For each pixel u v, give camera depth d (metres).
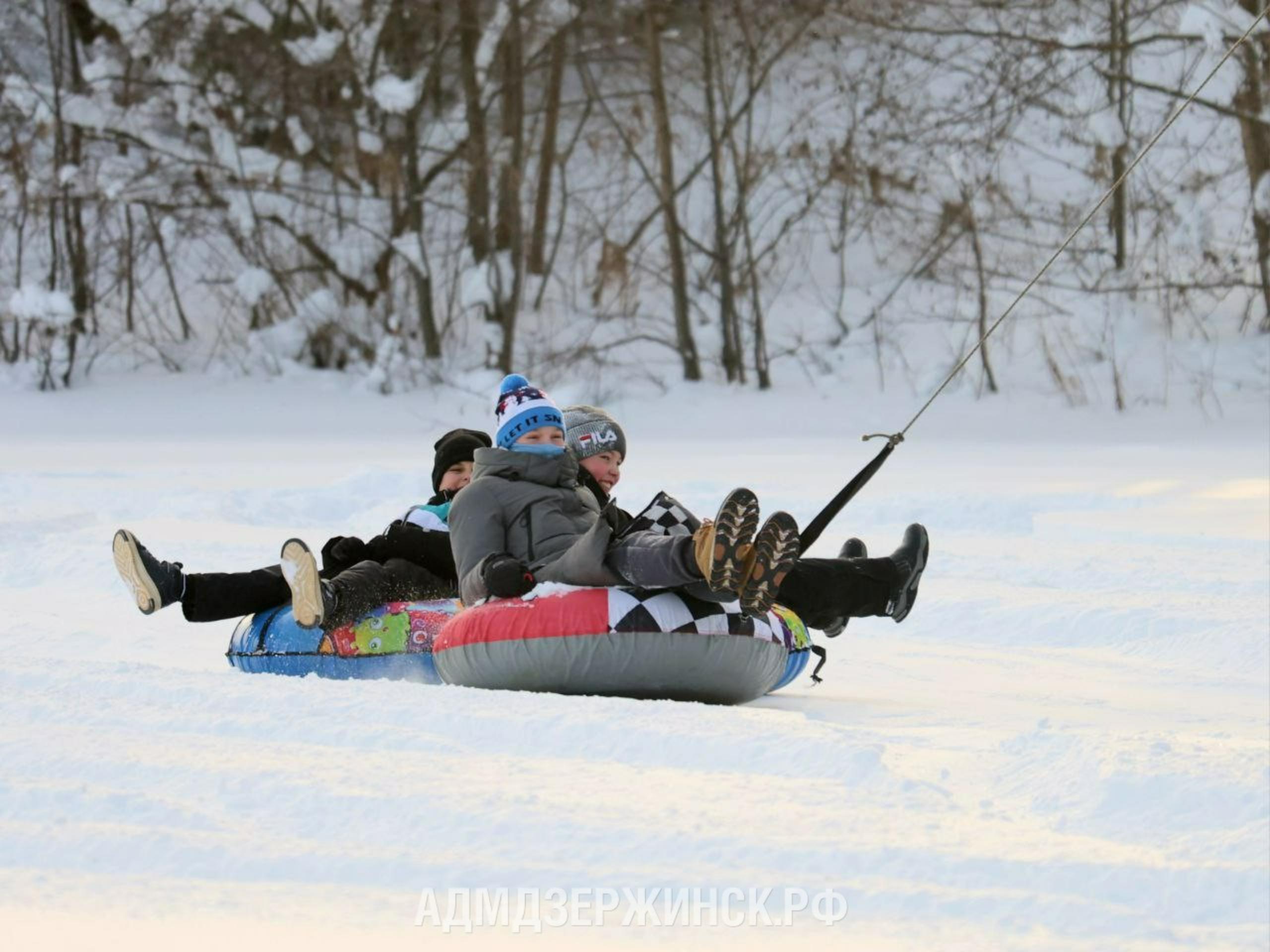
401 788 13.99
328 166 111.88
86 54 119.62
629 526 20.72
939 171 118.00
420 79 109.69
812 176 120.69
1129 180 109.31
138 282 114.62
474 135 109.75
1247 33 20.91
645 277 122.94
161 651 27.14
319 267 113.00
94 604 32.44
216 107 110.69
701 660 20.34
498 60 114.44
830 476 62.22
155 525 42.62
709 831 12.91
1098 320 106.88
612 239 124.69
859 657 28.55
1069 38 109.50
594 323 117.62
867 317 113.44
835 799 14.04
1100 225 112.31
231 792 13.96
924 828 13.20
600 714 17.12
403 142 112.12
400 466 66.88
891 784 14.62
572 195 118.19
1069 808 14.16
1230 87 103.00
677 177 126.62
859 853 12.37
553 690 20.66
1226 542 41.16
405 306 116.44
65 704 17.61
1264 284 103.75
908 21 120.25
